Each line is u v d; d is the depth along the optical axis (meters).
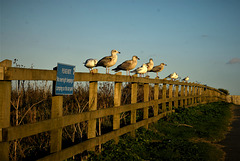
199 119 13.36
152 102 10.55
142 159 6.56
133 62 9.90
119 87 7.52
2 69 3.68
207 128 11.20
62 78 4.92
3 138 3.71
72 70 5.27
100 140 6.25
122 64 9.98
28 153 6.02
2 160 3.61
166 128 10.52
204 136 9.70
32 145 6.44
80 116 5.49
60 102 4.91
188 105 16.81
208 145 8.26
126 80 7.89
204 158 6.84
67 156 4.96
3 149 3.62
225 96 38.12
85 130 7.92
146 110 9.89
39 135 6.86
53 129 4.67
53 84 4.80
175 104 14.73
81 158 5.86
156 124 10.80
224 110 19.44
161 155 7.02
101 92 8.94
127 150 6.86
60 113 4.91
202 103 21.38
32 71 4.21
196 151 7.41
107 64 8.57
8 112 3.82
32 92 8.72
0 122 3.71
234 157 7.10
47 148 6.14
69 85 5.17
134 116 8.63
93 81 6.16
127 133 8.55
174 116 12.57
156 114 11.29
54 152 4.72
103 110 6.50
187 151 7.44
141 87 15.16
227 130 11.45
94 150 6.27
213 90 28.38
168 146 7.82
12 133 3.78
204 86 22.77
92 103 6.17
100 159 5.95
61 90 4.90
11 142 5.85
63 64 4.94
